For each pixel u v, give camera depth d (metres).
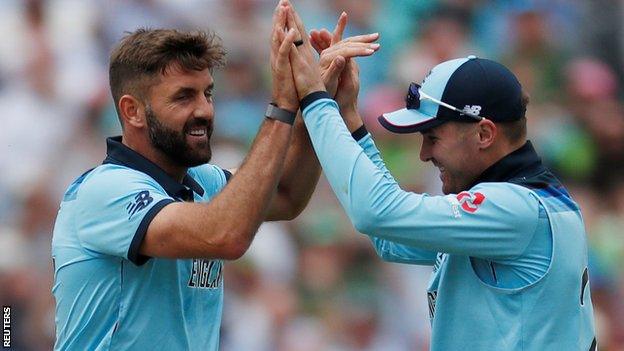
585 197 33.81
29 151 31.11
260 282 28.70
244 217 13.37
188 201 14.38
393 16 36.19
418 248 14.47
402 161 31.69
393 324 29.22
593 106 35.72
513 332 13.41
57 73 32.78
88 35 33.81
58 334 14.40
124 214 13.54
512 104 13.68
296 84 13.91
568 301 13.56
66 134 31.62
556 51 36.84
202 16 34.56
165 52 13.83
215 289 14.63
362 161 13.48
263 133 13.78
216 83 32.91
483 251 13.34
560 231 13.51
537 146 34.53
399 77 34.84
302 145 15.72
